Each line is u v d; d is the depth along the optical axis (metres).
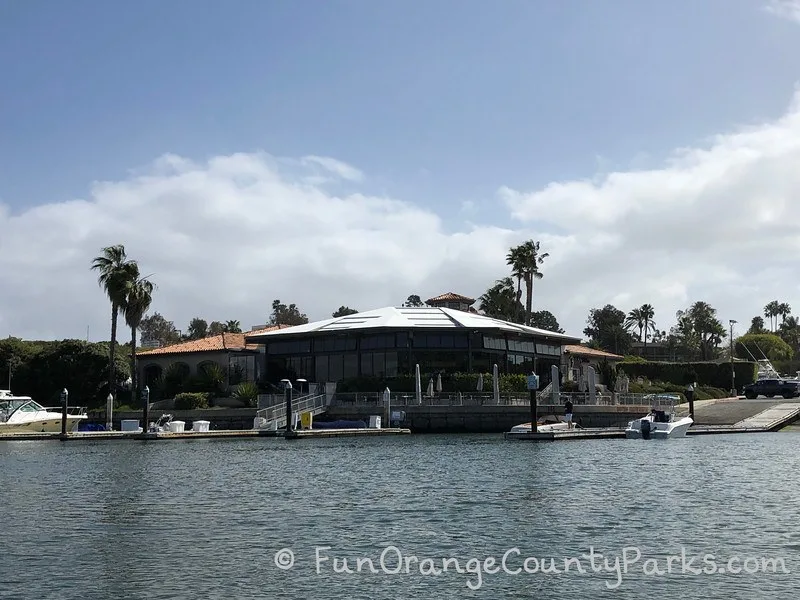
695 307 185.25
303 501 26.69
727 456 41.59
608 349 175.12
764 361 114.19
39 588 16.66
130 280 78.81
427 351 73.00
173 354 81.50
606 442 52.06
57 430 64.12
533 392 54.62
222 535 21.34
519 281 112.44
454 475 33.28
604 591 16.33
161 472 35.53
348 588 16.67
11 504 26.55
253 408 68.25
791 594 16.00
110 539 20.94
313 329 75.56
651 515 23.67
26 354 82.69
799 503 25.70
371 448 47.81
